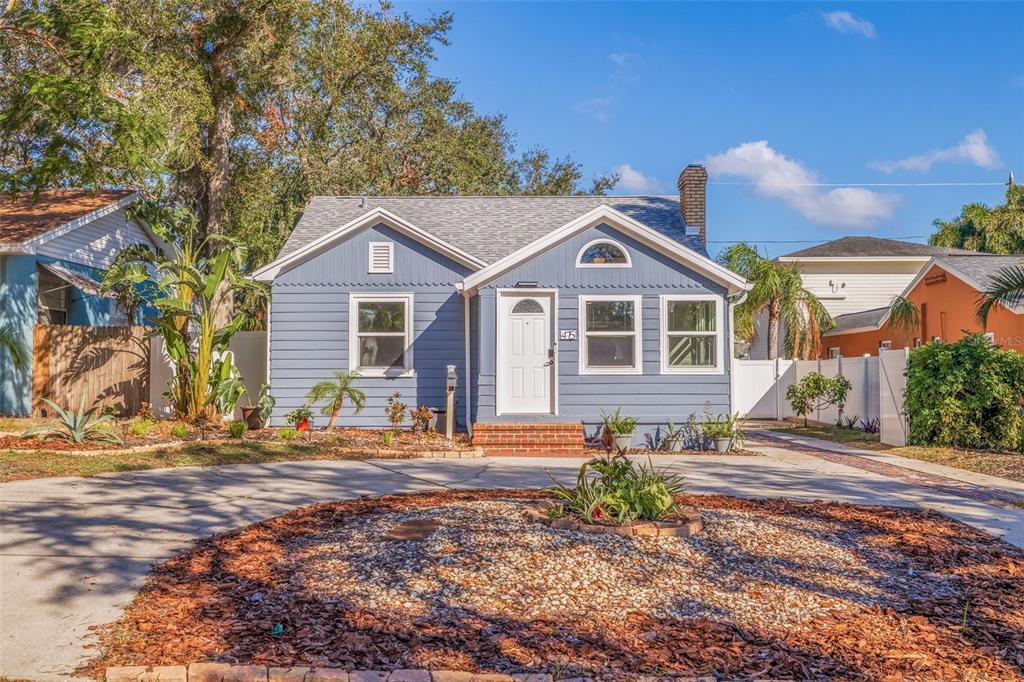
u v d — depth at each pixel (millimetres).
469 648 4320
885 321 25047
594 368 14250
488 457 12602
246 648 4277
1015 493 9727
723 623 4762
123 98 18297
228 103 23469
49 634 4484
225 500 8266
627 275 14312
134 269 14023
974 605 5219
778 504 8297
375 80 28078
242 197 24781
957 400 13523
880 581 5625
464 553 5770
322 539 6434
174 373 17469
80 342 15859
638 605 4980
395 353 15977
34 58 16156
